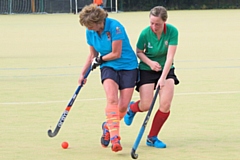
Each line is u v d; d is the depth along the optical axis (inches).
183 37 2395.4
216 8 5123.0
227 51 1792.6
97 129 740.7
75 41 2285.9
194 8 5108.3
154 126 644.1
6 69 1419.8
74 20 3747.5
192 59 1588.3
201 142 666.2
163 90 639.8
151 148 641.6
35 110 880.3
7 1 4746.6
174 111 856.3
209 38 2319.1
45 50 1930.4
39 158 602.5
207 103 918.4
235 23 3228.3
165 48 639.1
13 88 1110.4
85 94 1026.1
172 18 3786.9
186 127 748.0
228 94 1002.1
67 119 806.5
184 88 1081.4
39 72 1353.3
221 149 630.5
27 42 2285.9
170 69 652.7
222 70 1339.8
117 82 628.4
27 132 729.0
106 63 633.6
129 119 693.3
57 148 645.3
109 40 618.8
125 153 619.8
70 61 1577.3
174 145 654.5
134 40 2144.4
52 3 4793.3
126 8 4975.4
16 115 842.8
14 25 3403.1
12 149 642.2
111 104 610.2
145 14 4362.7
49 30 2955.2
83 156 608.7
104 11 608.7
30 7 4776.1
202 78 1212.5
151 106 601.6
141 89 652.7
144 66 650.8
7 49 1995.6
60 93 1040.2
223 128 738.8
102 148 643.5
